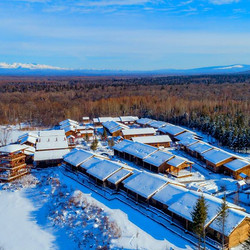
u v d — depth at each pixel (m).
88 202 39.16
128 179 42.69
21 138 73.12
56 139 70.38
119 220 34.31
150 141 69.25
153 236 31.12
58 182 46.72
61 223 35.38
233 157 53.38
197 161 60.41
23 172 51.12
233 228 28.08
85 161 51.12
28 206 40.50
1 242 32.25
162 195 36.50
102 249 29.14
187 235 31.22
